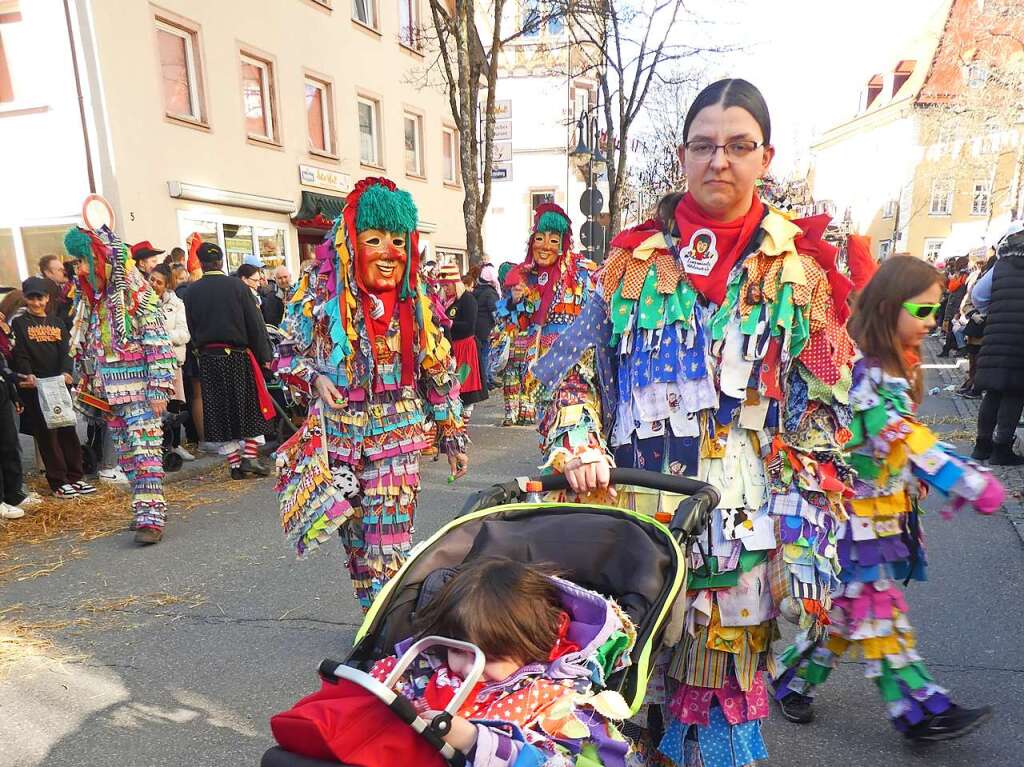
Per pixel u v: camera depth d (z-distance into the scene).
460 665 1.50
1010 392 5.64
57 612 3.77
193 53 10.94
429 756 1.20
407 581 1.77
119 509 5.56
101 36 9.32
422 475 6.29
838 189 47.47
